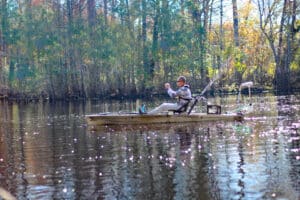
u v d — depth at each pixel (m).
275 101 25.75
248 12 50.16
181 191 7.66
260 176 8.31
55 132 15.12
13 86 40.97
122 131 14.64
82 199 7.49
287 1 40.91
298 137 12.02
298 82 40.78
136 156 10.44
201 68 41.25
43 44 40.69
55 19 41.62
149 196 7.50
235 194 7.42
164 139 12.66
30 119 20.48
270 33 42.28
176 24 41.78
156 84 40.91
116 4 44.00
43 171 9.34
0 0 42.41
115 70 40.47
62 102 35.91
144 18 41.97
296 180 7.98
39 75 40.59
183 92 16.62
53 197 7.64
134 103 30.64
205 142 11.90
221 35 44.84
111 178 8.59
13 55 41.53
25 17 41.94
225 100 28.73
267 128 13.96
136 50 41.12
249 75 44.19
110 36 40.91
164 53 41.19
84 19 42.12
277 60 40.44
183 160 9.82
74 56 40.59
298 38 42.44
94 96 39.97
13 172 9.36
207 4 43.50
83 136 13.85
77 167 9.56
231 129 14.09
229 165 9.20
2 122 19.39
